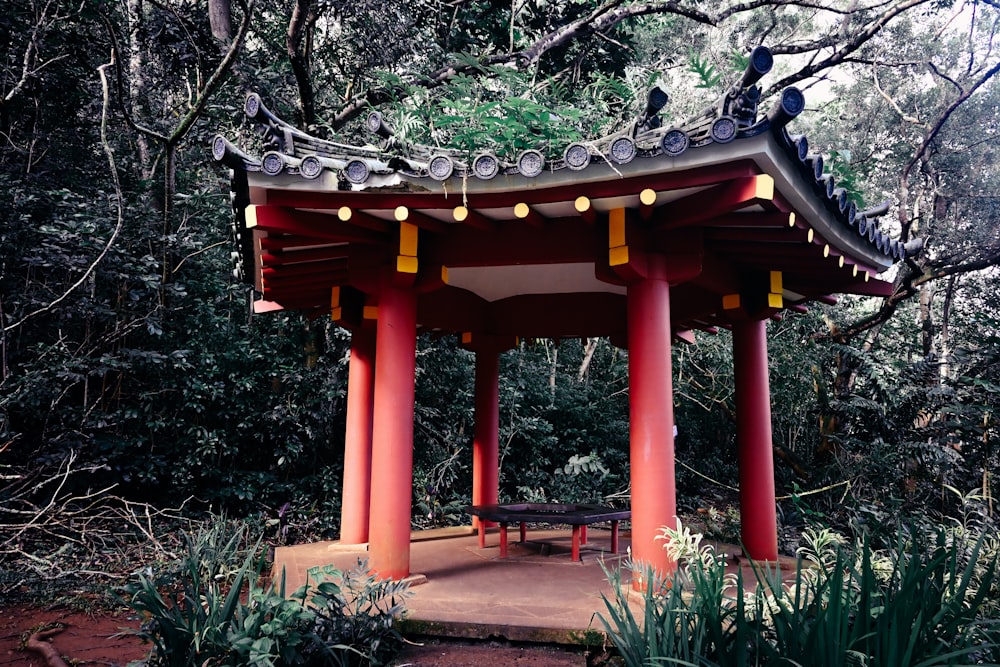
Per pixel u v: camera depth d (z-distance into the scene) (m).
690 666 2.33
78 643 4.20
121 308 7.79
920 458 9.06
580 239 3.99
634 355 3.94
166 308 7.91
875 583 2.87
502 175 3.48
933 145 12.04
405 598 3.77
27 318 6.77
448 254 4.21
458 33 10.25
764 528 5.06
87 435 7.10
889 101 11.63
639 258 3.85
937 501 9.20
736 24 13.32
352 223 3.90
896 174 13.02
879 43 12.06
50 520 6.14
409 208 3.77
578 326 6.31
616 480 11.36
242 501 8.12
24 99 8.21
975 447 9.21
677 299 5.88
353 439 5.99
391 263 4.20
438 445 10.04
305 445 8.79
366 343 6.07
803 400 10.91
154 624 3.09
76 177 8.61
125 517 6.42
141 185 8.62
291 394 8.67
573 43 10.94
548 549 5.50
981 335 10.15
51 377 6.98
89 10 7.56
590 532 6.96
